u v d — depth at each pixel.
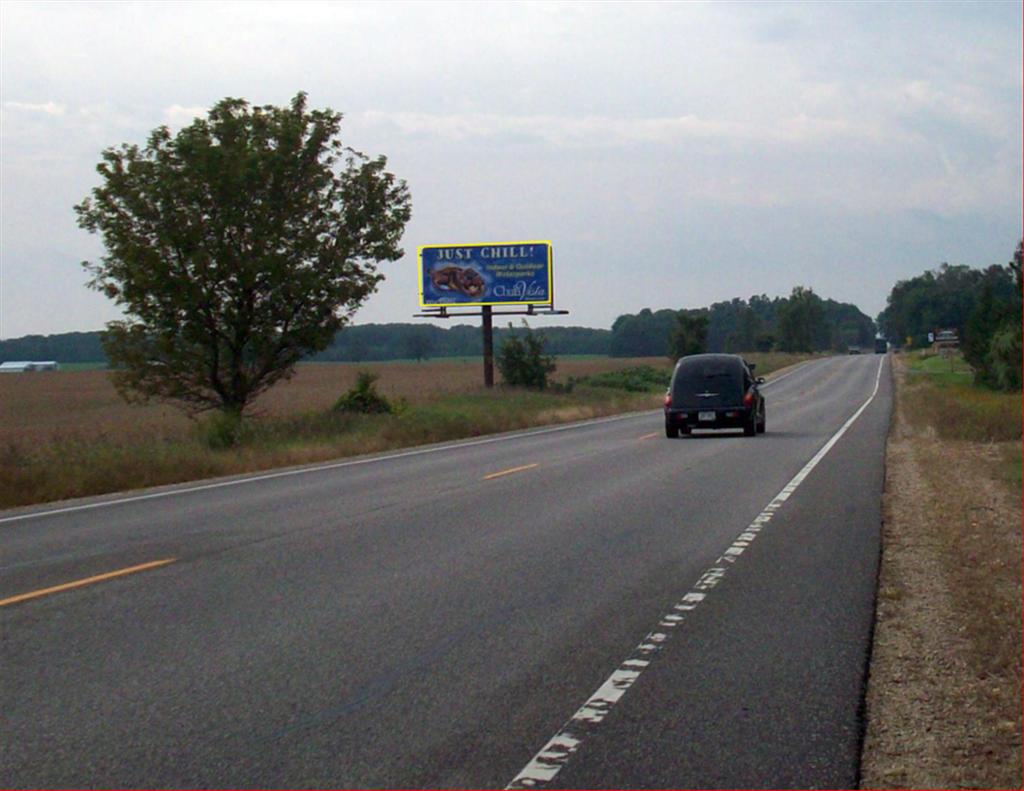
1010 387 49.56
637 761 5.83
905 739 6.21
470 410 38.81
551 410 42.12
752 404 29.11
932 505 15.34
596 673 7.43
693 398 29.08
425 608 9.40
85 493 19.47
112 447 23.17
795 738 6.15
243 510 15.91
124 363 30.94
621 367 110.31
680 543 12.52
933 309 171.75
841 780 5.57
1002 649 7.82
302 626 8.80
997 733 6.27
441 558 11.73
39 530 14.44
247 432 27.22
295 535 13.40
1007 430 27.08
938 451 23.70
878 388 66.12
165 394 31.42
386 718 6.55
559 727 6.36
